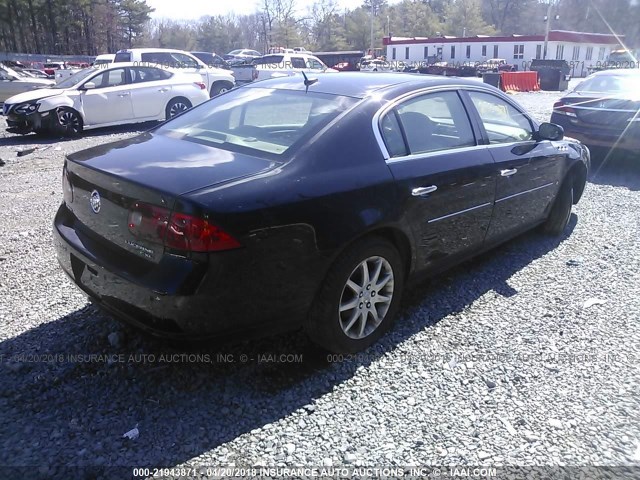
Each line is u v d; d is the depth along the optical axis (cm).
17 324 364
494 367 329
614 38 5872
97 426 272
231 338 281
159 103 1345
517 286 441
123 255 288
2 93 1625
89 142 1164
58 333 353
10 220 599
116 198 287
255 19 9250
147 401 291
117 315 293
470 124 415
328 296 308
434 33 8844
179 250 260
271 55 2325
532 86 2745
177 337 268
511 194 443
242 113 371
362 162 325
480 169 400
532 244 538
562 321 385
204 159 308
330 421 279
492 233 436
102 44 7069
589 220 619
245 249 265
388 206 325
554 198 527
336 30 8931
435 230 370
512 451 262
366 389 305
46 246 512
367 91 365
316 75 418
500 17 9844
